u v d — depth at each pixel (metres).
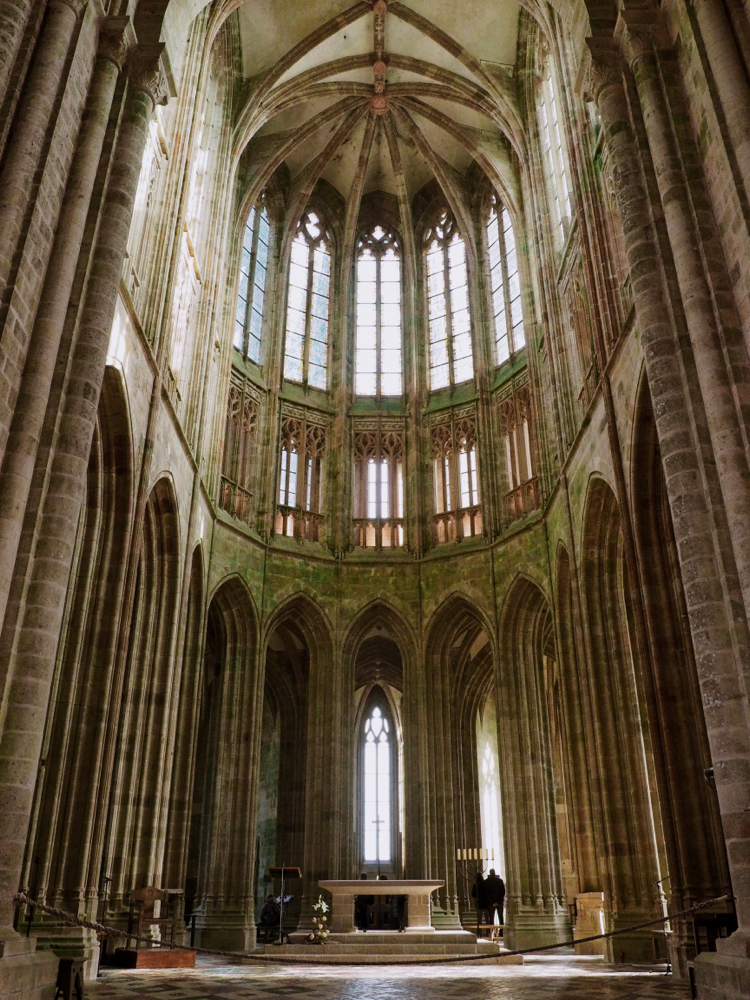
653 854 19.58
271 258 33.56
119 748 19.64
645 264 13.64
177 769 23.28
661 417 12.59
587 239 21.47
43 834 14.81
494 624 27.75
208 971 16.70
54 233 12.74
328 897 25.92
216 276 26.62
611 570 21.77
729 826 10.36
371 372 33.69
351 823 27.47
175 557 21.94
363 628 29.92
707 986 10.47
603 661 21.31
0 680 10.59
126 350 17.22
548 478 26.12
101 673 16.42
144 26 15.98
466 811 31.75
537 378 27.73
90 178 13.42
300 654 33.56
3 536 10.88
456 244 35.00
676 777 15.90
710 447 11.98
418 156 35.31
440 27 29.52
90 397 12.48
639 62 14.39
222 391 27.70
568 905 25.95
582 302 23.42
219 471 27.00
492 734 38.31
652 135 13.78
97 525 17.16
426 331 34.34
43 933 14.10
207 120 27.42
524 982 14.34
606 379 19.66
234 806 25.61
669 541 17.50
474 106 30.83
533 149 28.55
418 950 19.55
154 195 20.55
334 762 27.41
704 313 12.19
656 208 13.89
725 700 10.73
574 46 18.48
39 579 11.20
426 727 27.94
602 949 22.28
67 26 13.29
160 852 20.05
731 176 12.02
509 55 29.95
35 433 11.55
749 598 10.76
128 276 18.23
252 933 24.28
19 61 12.65
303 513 30.55
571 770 23.52
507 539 28.06
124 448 17.67
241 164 31.55
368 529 31.22
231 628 27.62
